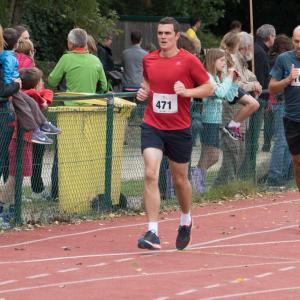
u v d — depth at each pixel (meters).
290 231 19.66
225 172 24.41
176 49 16.91
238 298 13.62
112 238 18.55
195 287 14.27
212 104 23.34
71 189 20.66
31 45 21.23
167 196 22.53
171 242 18.17
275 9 53.00
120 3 45.56
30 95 19.62
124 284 14.40
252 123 24.97
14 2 33.34
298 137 19.62
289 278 15.04
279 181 25.84
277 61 19.61
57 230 19.38
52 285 14.28
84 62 22.78
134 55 31.17
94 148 21.08
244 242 18.31
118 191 21.72
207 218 21.23
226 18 52.38
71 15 35.16
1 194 19.36
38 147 19.91
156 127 16.91
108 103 21.25
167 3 46.59
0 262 15.98
